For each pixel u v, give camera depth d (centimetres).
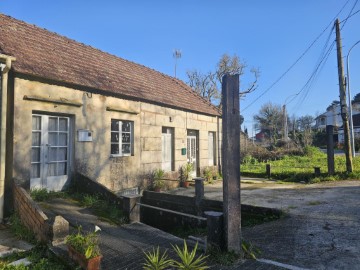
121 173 1087
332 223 670
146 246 570
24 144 779
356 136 3606
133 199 734
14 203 720
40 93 825
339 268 448
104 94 1023
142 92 1223
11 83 763
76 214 735
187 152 1519
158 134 1282
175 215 933
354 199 900
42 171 854
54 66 914
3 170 722
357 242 547
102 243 580
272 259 498
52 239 527
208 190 1296
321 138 4356
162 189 1273
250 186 1361
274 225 698
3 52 754
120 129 1116
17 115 766
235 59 3531
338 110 5562
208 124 1664
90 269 437
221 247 506
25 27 1032
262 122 5516
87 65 1100
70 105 907
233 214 505
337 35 1371
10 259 498
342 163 1858
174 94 1505
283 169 1794
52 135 886
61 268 469
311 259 488
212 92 3584
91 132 970
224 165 509
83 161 944
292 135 4525
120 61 1395
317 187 1197
